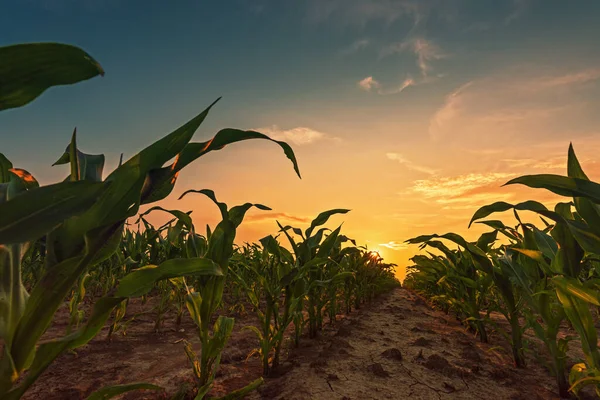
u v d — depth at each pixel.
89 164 1.10
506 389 2.01
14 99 0.59
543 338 2.02
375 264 5.73
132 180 0.80
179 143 0.82
